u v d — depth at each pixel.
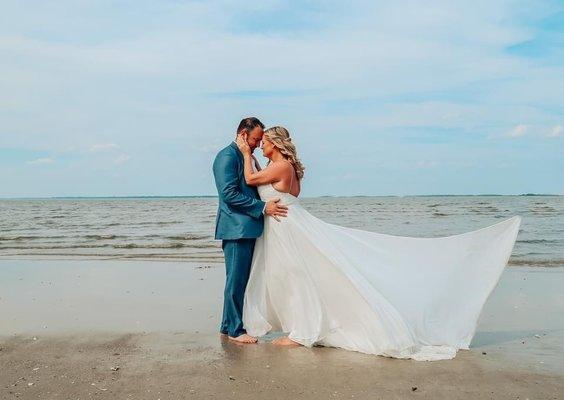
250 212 5.83
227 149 5.94
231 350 5.52
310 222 5.89
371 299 5.37
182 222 34.00
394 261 5.87
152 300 8.23
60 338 6.02
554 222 28.27
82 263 13.38
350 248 5.84
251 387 4.43
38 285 9.77
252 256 6.02
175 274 11.10
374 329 5.30
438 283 5.75
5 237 23.31
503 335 6.12
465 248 5.91
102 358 5.26
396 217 35.81
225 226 5.91
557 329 6.38
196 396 4.25
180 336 6.10
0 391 4.38
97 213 52.34
